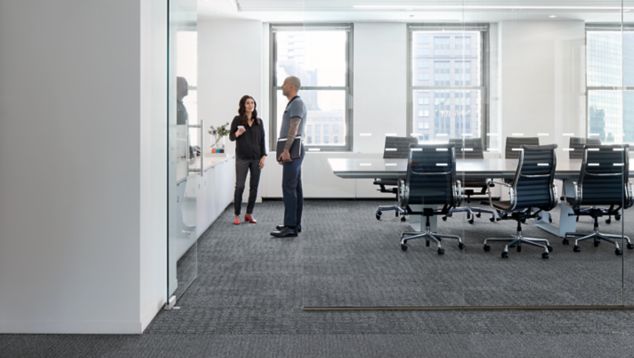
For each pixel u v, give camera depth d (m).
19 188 2.13
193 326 2.28
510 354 1.97
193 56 3.17
